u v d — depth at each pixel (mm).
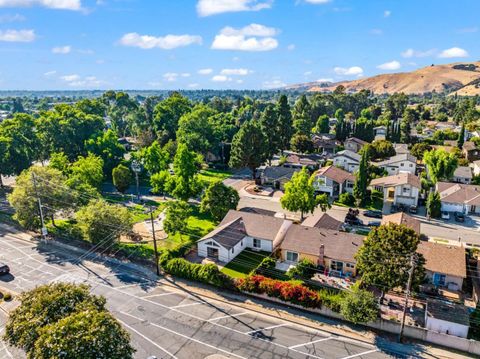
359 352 30125
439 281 40031
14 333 23250
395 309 35875
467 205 62219
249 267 44438
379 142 100375
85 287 27016
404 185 64250
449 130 127438
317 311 35375
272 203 68750
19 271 42969
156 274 42688
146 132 108375
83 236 49594
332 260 42344
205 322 33969
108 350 21531
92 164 68188
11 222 57781
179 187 62531
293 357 29453
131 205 66688
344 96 189500
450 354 30062
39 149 85938
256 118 166625
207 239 46156
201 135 98500
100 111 125188
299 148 105688
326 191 71750
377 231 35125
